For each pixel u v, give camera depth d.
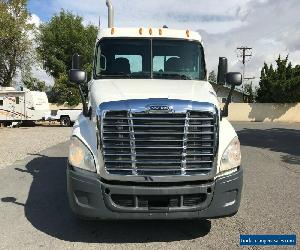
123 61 7.06
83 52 52.50
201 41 7.30
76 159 5.30
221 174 5.29
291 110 44.44
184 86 6.10
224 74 7.23
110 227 6.23
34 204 7.52
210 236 5.83
